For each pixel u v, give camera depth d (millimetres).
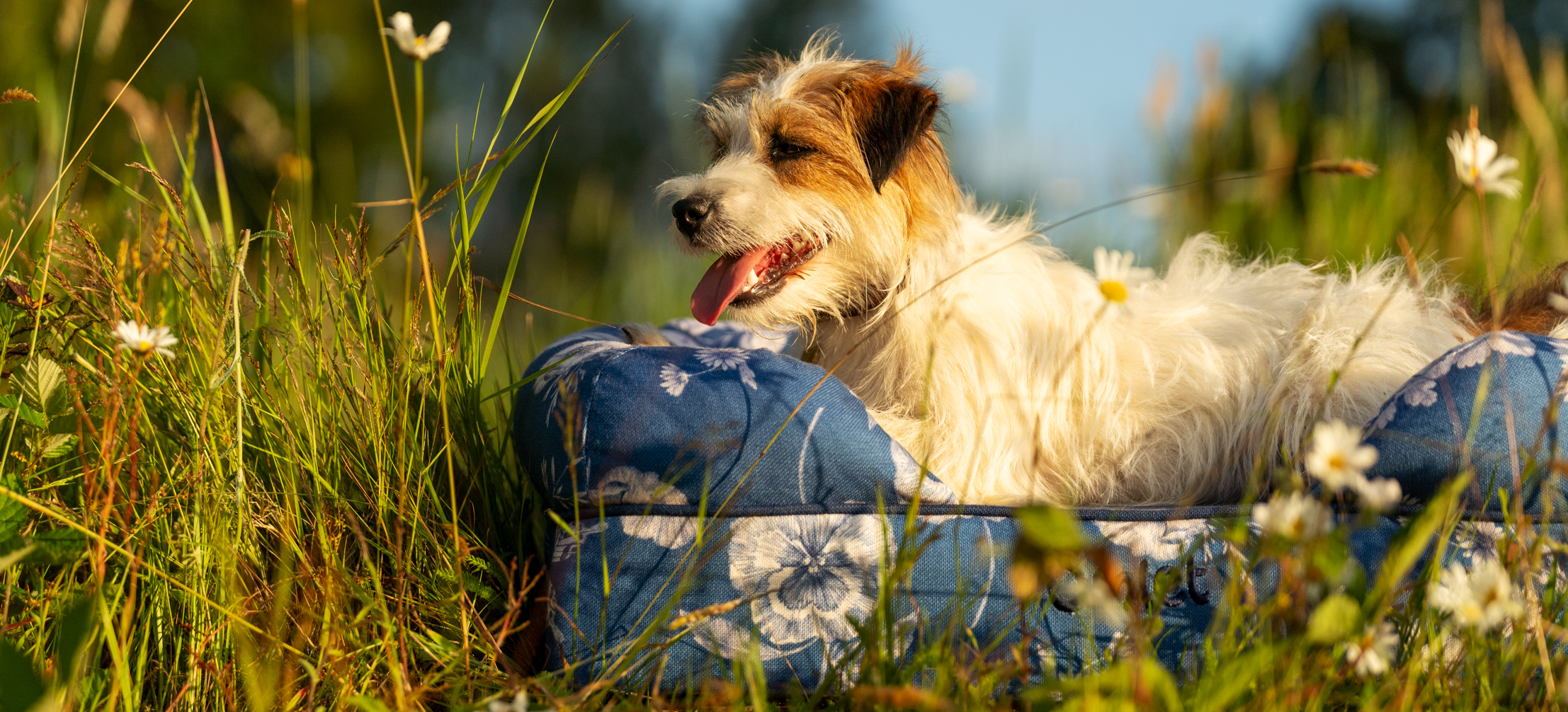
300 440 2170
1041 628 1855
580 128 26406
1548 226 4516
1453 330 2514
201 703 1772
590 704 1692
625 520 1980
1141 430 2508
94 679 1640
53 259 2420
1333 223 5262
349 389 2266
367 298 2412
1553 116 4902
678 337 3334
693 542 1941
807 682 1896
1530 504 1886
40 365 2051
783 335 3371
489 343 2486
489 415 2930
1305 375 2420
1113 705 1307
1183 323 2605
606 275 6000
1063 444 2514
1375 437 1948
